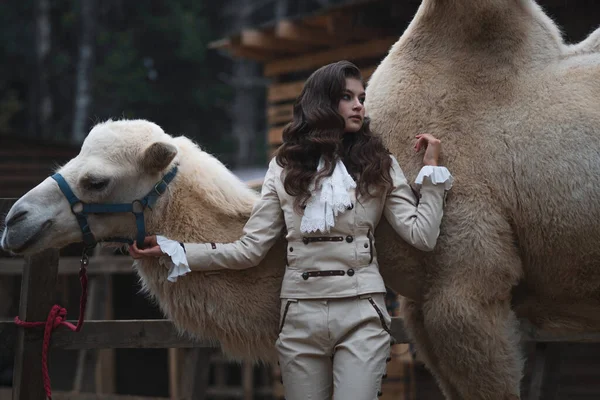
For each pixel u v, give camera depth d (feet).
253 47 38.32
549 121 12.32
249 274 12.76
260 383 44.29
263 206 12.35
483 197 12.32
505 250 12.31
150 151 12.34
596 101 12.36
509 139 12.39
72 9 105.70
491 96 12.70
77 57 105.40
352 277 11.67
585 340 16.75
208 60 105.70
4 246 12.32
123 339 14.85
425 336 13.26
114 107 99.66
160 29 103.09
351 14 33.68
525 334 17.10
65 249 15.94
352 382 11.27
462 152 12.50
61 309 14.17
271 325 12.75
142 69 101.19
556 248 12.32
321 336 11.57
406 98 13.05
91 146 12.63
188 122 104.22
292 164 12.12
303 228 11.78
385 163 12.09
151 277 12.92
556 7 26.37
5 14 105.40
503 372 12.17
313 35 36.01
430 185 11.91
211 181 13.08
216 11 111.24
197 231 12.87
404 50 13.48
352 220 11.82
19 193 48.65
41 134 96.99
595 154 12.09
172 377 32.45
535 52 12.88
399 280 12.91
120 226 12.84
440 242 12.34
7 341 14.30
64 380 38.86
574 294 12.67
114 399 25.20
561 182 12.12
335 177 11.91
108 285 32.45
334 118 12.10
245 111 96.89
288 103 39.81
